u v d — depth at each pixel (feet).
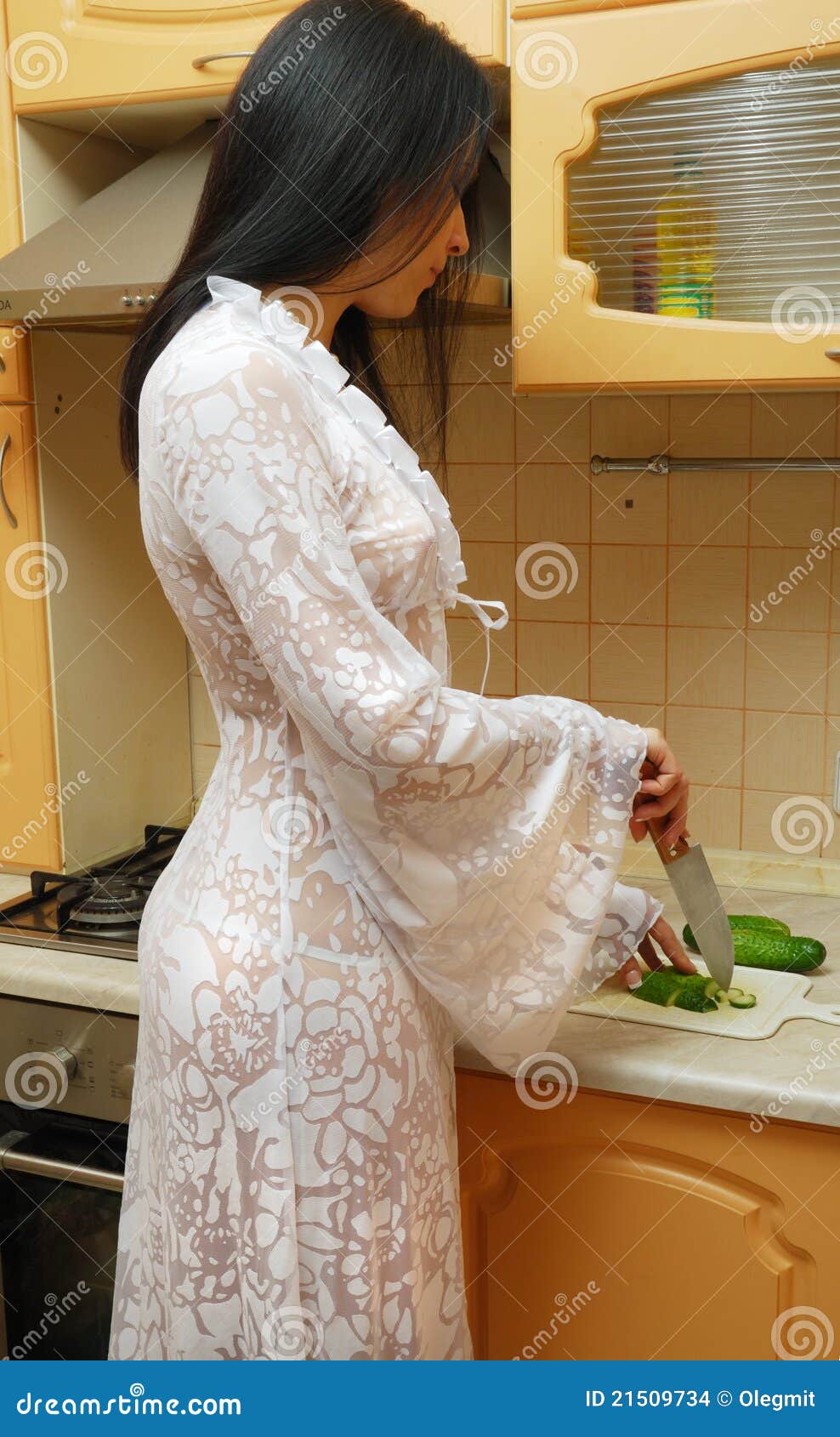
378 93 3.24
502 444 5.64
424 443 5.70
